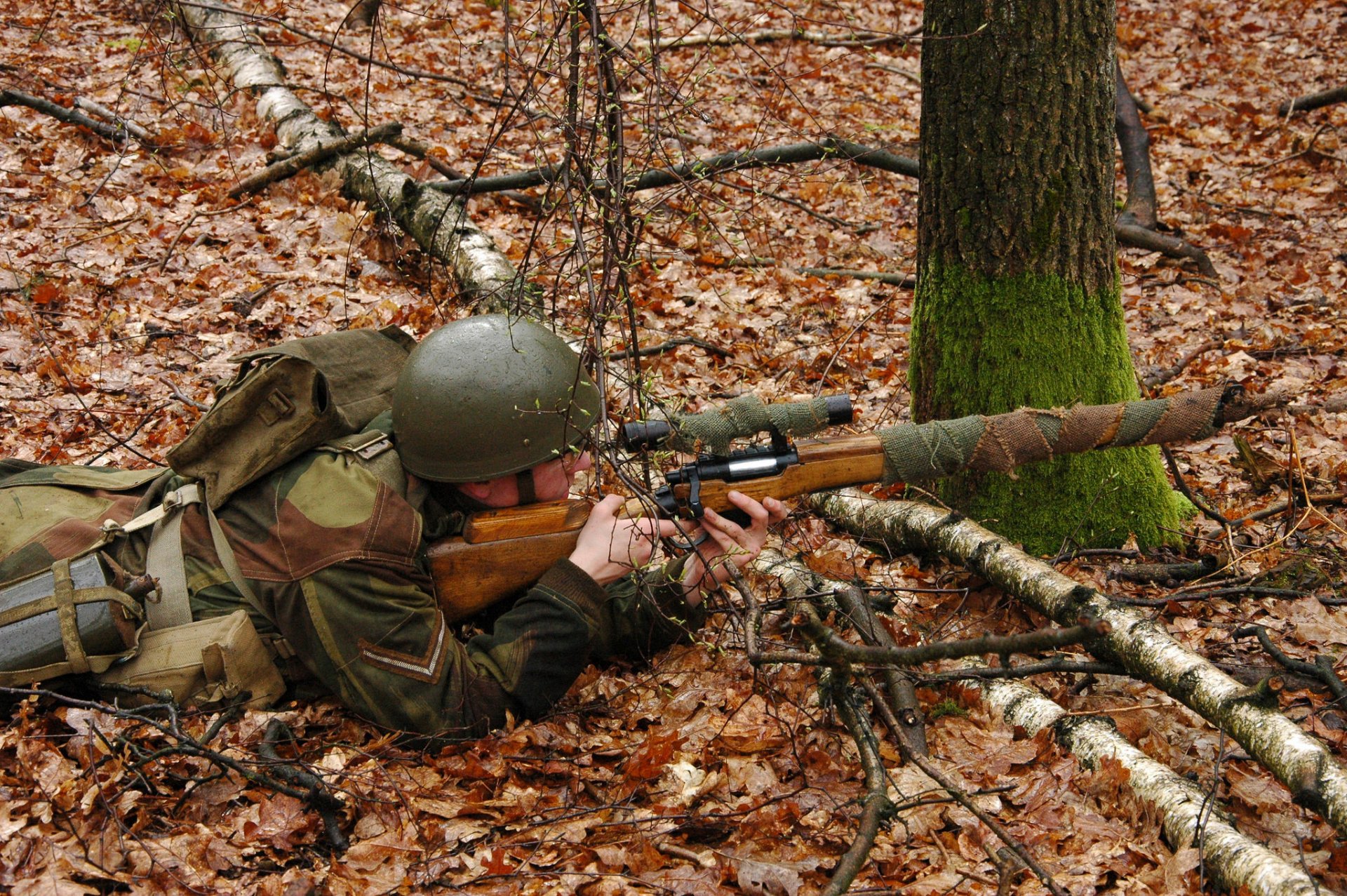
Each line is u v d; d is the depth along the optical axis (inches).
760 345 239.0
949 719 132.8
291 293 239.1
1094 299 165.9
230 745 118.6
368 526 119.9
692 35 405.1
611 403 162.6
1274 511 176.6
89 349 213.8
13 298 225.8
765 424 136.3
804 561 163.5
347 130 326.3
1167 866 107.8
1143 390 222.2
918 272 175.2
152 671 119.8
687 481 126.1
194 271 246.2
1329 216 321.4
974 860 111.7
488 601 128.3
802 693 136.7
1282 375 230.2
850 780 122.3
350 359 136.7
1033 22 153.8
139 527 126.2
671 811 117.3
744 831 113.8
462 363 123.0
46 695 121.0
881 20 472.7
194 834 108.3
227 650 119.1
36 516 127.9
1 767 115.0
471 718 121.9
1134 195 306.2
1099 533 169.3
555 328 157.9
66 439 185.9
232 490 124.0
